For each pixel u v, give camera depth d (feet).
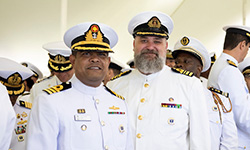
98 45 6.08
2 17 21.35
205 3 20.42
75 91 6.09
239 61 9.42
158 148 6.79
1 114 5.40
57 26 22.27
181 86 7.37
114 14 23.26
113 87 7.99
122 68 13.79
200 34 22.09
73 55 6.36
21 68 7.84
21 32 22.25
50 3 20.98
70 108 5.81
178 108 7.12
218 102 8.53
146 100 7.32
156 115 7.07
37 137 5.47
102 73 6.07
